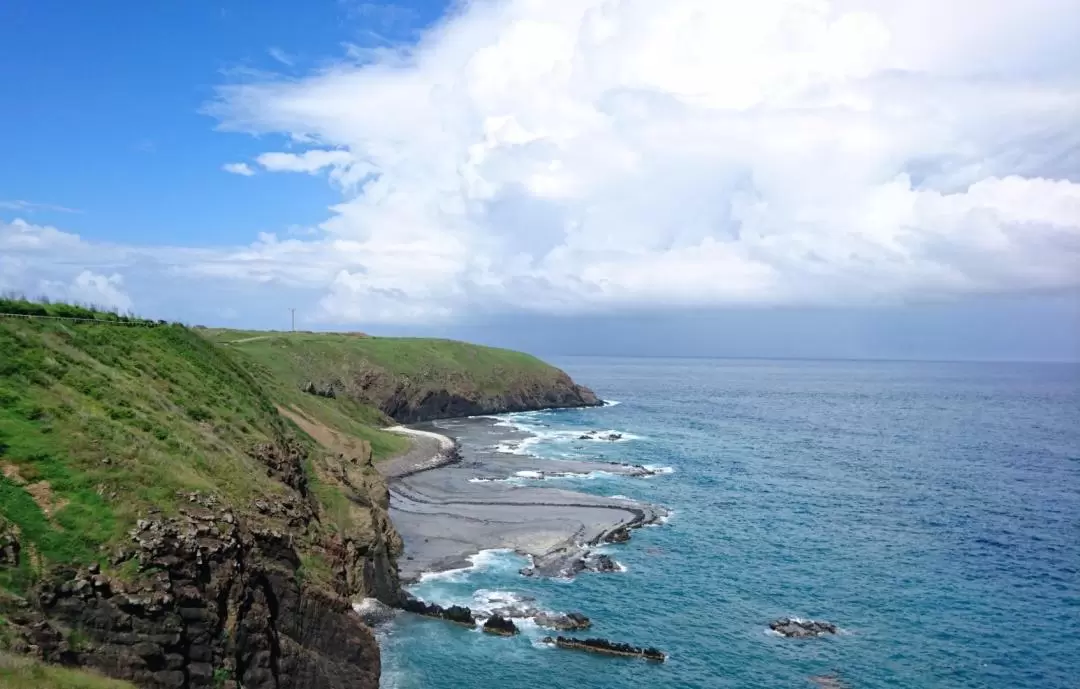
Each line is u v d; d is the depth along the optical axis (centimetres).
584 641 4275
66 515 2614
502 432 13850
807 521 7288
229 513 3073
